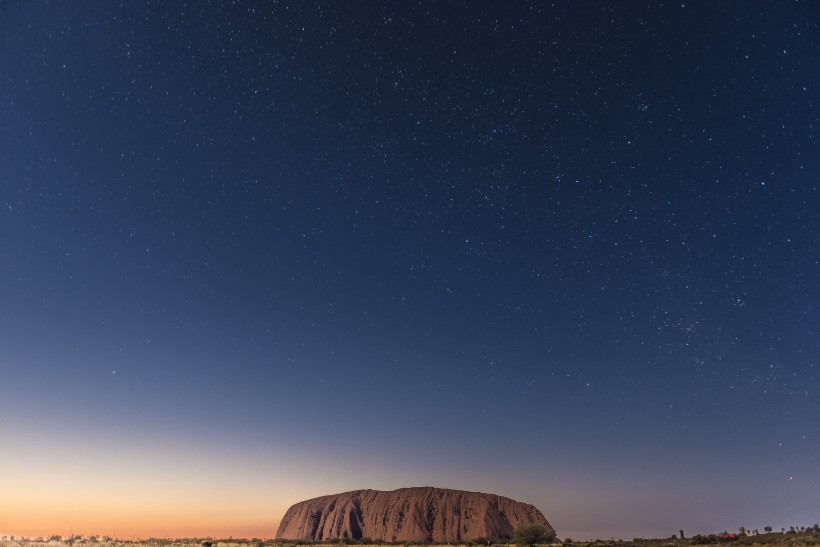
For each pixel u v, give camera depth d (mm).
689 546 53375
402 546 78438
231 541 64250
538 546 60656
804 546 43156
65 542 41906
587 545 59750
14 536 44625
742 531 63500
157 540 54812
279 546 59438
